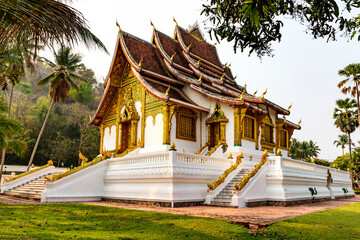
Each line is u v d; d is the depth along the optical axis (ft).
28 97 222.89
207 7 19.25
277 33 18.01
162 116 60.75
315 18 18.17
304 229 23.68
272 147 72.49
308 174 55.67
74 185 50.21
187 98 68.13
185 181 43.01
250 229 23.89
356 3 16.25
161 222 26.23
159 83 67.31
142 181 45.73
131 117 66.90
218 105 63.00
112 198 50.78
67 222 25.99
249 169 50.29
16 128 59.98
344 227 25.22
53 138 189.26
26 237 18.90
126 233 21.45
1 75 67.41
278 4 17.37
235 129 59.52
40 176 69.62
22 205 39.81
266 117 71.92
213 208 39.14
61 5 18.71
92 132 177.17
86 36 20.35
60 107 211.00
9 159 166.30
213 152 57.21
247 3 13.08
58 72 106.83
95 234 20.72
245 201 41.47
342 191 72.90
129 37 71.67
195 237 20.58
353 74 126.93
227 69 94.27
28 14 17.37
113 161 54.19
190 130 64.03
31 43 20.54
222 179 45.39
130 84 71.51
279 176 45.80
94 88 262.26
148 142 63.00
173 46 78.84
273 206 44.21
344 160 181.37
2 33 18.88
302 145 265.54
